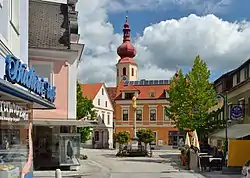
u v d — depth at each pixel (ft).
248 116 96.99
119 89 252.42
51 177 73.31
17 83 42.42
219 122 118.93
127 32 355.77
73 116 87.97
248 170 61.05
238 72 108.47
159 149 222.69
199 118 120.88
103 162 119.14
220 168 89.97
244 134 85.20
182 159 109.29
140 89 248.52
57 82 87.10
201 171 88.74
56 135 88.58
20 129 49.49
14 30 49.62
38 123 81.25
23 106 50.01
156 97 241.35
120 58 352.90
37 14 93.04
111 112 269.64
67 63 87.92
